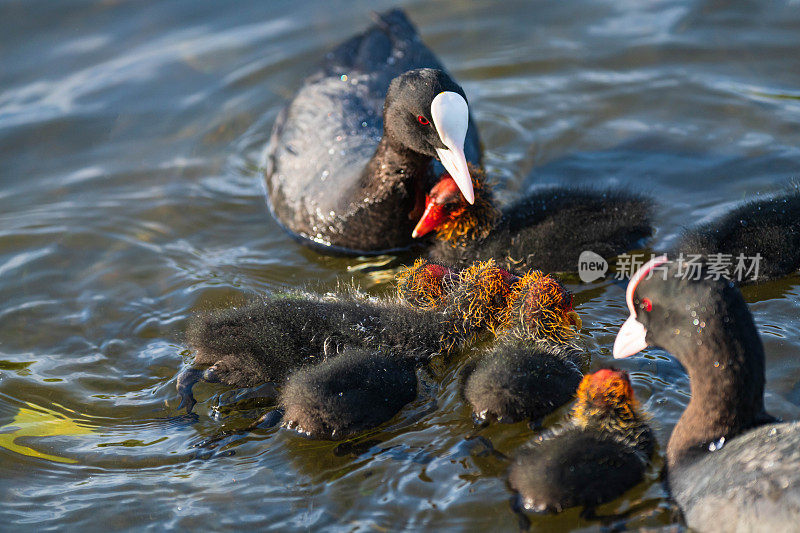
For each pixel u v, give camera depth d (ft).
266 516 25.07
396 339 30.60
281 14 53.67
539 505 23.91
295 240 40.09
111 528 25.11
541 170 42.37
